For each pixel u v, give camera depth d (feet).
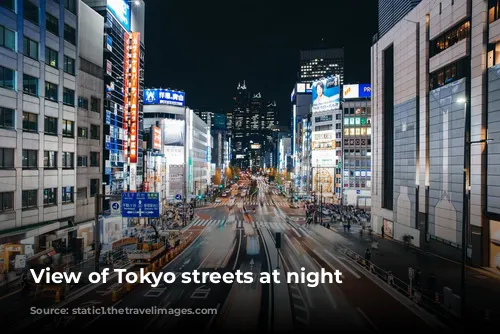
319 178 354.95
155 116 314.76
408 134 140.26
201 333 56.49
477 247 100.07
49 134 113.19
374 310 67.77
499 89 94.02
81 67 132.36
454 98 112.57
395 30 152.15
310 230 186.70
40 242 109.70
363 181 333.42
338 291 80.69
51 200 114.11
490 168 96.73
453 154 112.47
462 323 56.13
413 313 66.13
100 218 141.08
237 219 233.76
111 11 177.68
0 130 94.17
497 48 96.43
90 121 137.80
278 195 449.89
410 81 138.82
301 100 556.92
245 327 59.21
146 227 187.52
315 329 58.49
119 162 186.80
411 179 138.21
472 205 102.22
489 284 84.02
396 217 150.92
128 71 200.23
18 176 99.50
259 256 121.90
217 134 612.70
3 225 93.66
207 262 112.27
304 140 460.14
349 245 142.00
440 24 120.37
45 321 60.85
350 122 338.13
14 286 81.10
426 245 128.06
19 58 101.24
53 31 116.06
